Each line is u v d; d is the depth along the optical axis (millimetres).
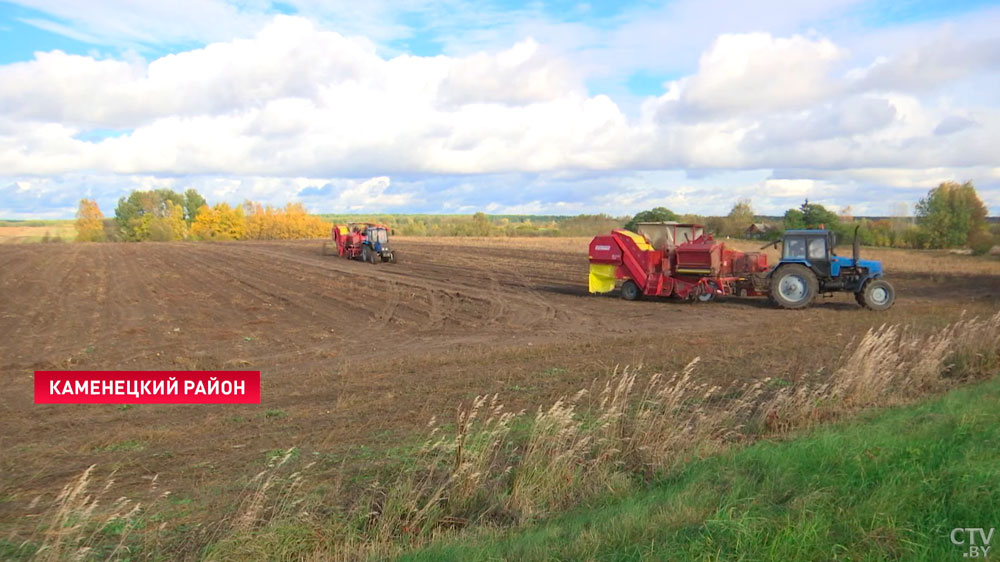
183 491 6059
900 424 7094
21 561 4742
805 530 4496
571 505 5758
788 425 7766
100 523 5371
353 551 4945
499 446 7207
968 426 6762
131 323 17391
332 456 6977
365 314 19312
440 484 6020
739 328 16156
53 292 24188
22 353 13359
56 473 6559
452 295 23562
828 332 15164
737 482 5633
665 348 13273
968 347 10891
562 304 21219
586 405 8977
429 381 10516
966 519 4695
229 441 7512
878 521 4660
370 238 38375
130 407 9117
